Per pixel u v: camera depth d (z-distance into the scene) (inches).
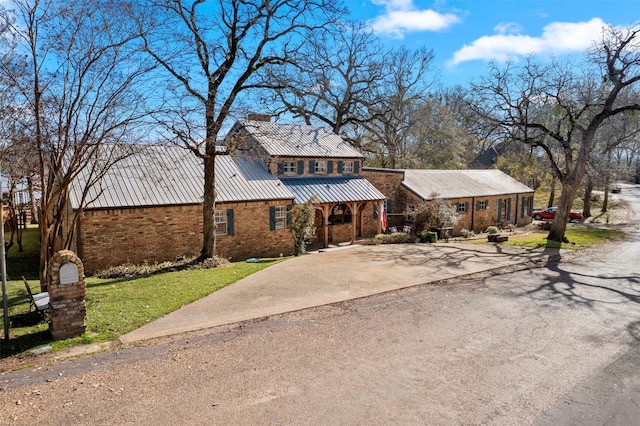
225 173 770.2
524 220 1352.1
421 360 267.4
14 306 385.1
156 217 611.2
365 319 346.9
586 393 228.8
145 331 311.4
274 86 608.7
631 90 865.5
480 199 1160.8
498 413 207.2
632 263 629.0
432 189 1084.5
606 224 1290.6
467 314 364.2
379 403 214.4
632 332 324.5
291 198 761.6
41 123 362.6
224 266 578.6
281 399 217.0
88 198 568.7
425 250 738.8
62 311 291.3
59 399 213.9
